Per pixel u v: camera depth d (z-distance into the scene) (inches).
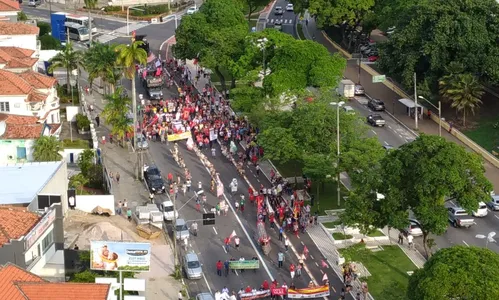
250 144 5816.9
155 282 4217.5
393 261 4426.7
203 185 5442.9
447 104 6801.2
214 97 7057.1
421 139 4325.8
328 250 4586.6
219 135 6205.7
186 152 6013.8
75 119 6437.0
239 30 7101.4
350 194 4419.3
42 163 4810.5
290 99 5910.4
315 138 5147.6
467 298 3334.2
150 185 5310.0
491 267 3420.3
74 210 4859.7
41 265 3838.6
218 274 4328.3
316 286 4089.6
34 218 3870.6
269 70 6579.7
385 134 6363.2
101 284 3152.1
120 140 6122.1
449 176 4109.3
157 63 7239.2
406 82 6589.6
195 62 7770.7
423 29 6668.3
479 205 4517.7
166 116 6471.5
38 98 5693.9
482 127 6422.2
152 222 4783.5
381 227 4345.5
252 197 5196.9
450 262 3449.8
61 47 7751.0
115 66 6796.3
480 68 6402.6
